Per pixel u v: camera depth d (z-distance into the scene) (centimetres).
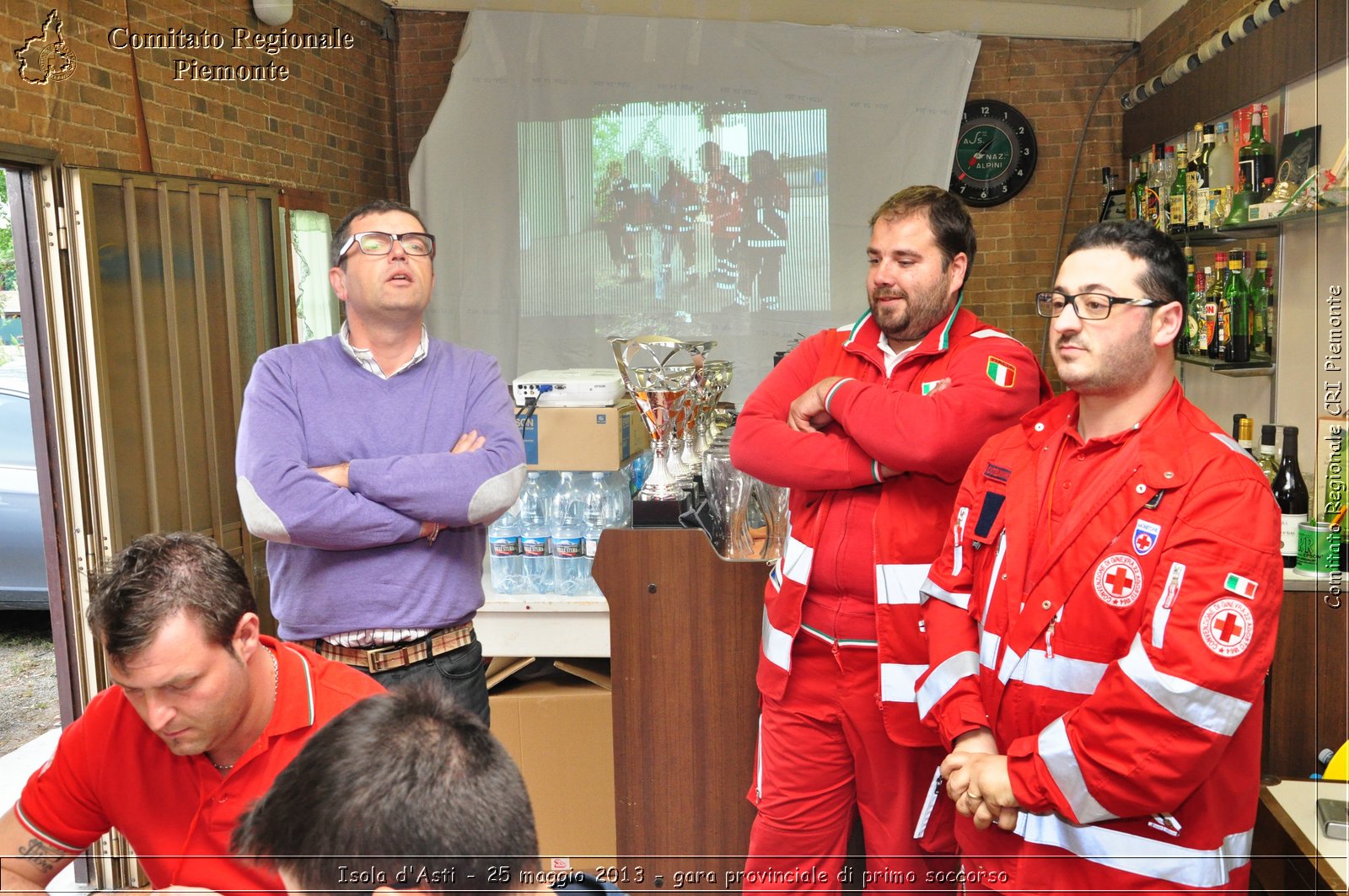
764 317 515
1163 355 138
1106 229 139
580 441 244
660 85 509
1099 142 516
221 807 109
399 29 530
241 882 95
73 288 278
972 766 142
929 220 188
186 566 104
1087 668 135
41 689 367
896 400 179
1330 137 293
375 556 188
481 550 204
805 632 195
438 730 68
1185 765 123
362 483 184
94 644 280
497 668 253
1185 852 130
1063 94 514
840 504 189
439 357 205
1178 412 138
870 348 200
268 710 111
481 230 516
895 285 189
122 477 293
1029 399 181
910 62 503
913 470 178
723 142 509
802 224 511
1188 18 442
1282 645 239
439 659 195
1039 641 140
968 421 175
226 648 104
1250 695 124
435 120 511
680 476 248
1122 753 126
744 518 225
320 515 181
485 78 510
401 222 196
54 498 278
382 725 68
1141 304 135
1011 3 506
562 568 252
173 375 319
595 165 514
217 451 342
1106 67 512
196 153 354
